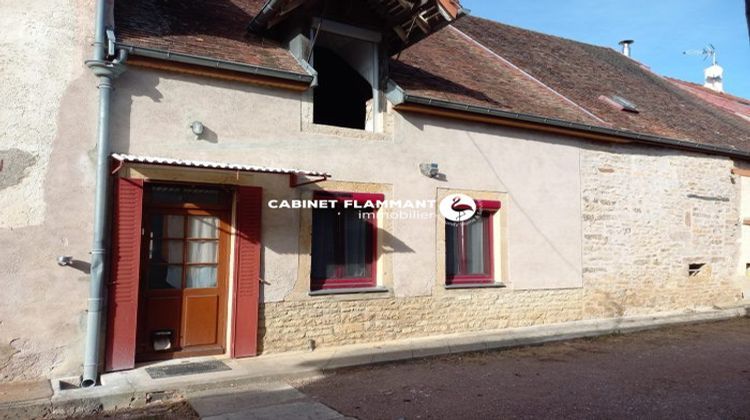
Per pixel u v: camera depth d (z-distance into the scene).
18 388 5.43
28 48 5.88
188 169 6.60
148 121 6.44
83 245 5.98
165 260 6.73
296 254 7.35
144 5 7.59
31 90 5.84
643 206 11.02
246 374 6.15
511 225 9.32
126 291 6.15
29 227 5.74
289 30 8.01
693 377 6.48
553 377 6.50
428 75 9.37
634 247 10.81
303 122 7.49
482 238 9.30
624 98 13.06
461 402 5.49
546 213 9.73
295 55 7.82
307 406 5.36
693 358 7.57
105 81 6.12
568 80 12.70
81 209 5.99
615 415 5.06
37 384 5.57
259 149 7.12
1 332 5.57
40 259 5.77
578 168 10.20
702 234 11.92
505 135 9.39
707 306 11.84
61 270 5.86
